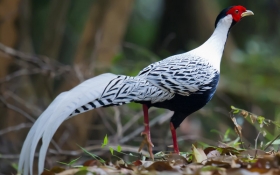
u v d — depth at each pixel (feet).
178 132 47.26
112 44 55.88
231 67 65.26
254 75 64.23
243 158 22.07
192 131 48.88
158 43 74.43
